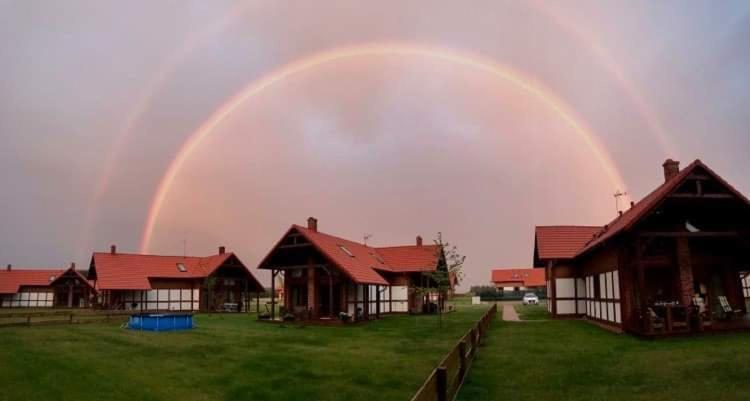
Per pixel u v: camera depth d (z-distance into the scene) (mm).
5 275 79875
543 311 48531
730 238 24188
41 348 20375
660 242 23969
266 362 17297
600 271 29344
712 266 25469
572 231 40094
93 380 14234
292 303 39156
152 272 58844
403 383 13938
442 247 33531
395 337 25391
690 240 25062
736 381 12297
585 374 14094
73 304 74375
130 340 23422
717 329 20984
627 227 20984
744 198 21234
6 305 78438
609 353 17516
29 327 31047
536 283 110500
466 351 14039
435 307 49062
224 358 18156
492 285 116875
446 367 9594
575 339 22078
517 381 13414
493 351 18844
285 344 22297
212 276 55750
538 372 14555
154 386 13633
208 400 12258
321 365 16703
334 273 36375
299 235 37000
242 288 59656
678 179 21156
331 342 23156
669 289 25031
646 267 24188
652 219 23875
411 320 38469
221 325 33125
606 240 23391
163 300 59000
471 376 14039
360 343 22766
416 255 51000
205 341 23203
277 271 40344
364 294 39969
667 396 11352
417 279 49781
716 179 21234
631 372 14039
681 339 19984
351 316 35500
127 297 57625
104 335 25672
